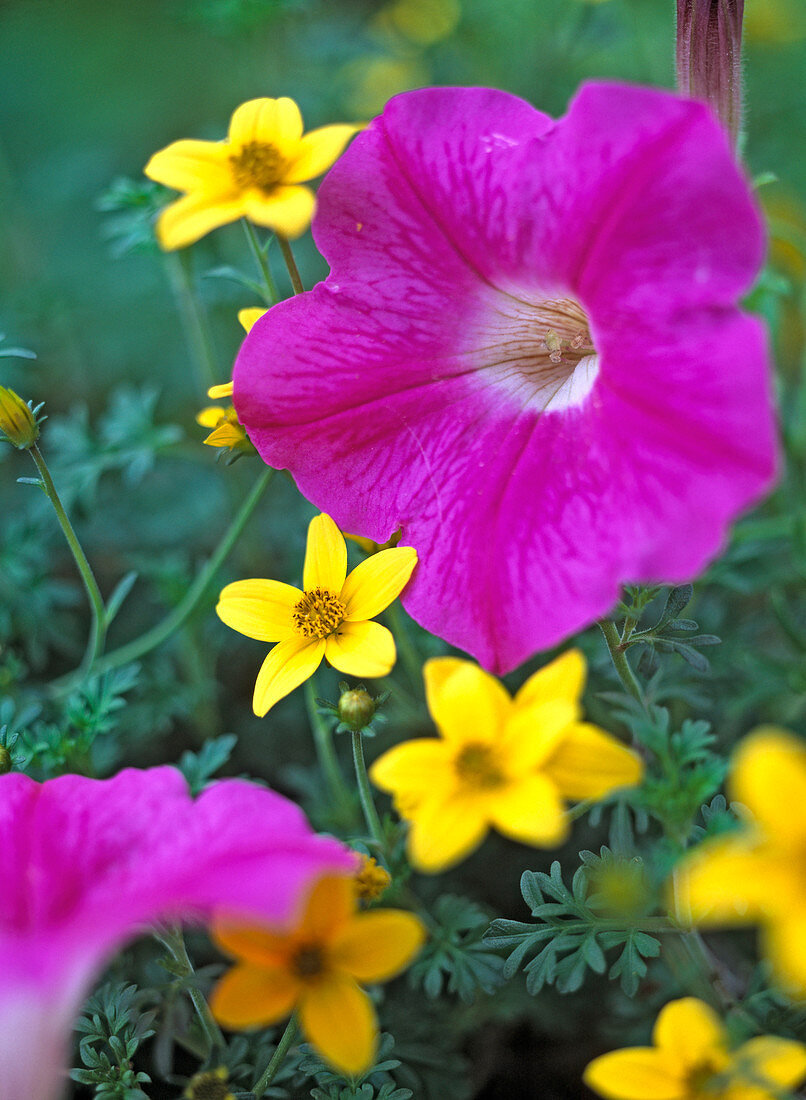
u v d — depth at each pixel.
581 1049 0.42
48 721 0.44
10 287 0.63
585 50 0.68
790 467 0.46
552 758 0.33
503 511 0.36
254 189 0.38
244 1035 0.39
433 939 0.39
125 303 0.68
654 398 0.34
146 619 0.54
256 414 0.37
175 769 0.34
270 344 0.37
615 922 0.36
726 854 0.31
